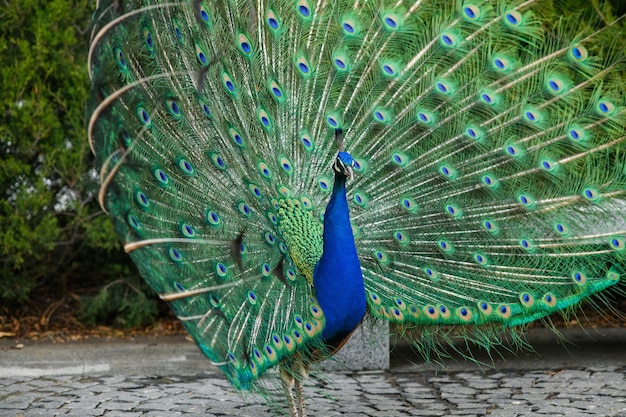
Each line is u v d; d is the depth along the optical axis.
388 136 12.50
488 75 12.23
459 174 12.47
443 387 14.54
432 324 12.37
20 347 17.53
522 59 12.30
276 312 11.18
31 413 12.93
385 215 12.56
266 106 12.02
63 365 16.02
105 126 8.94
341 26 12.25
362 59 12.37
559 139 12.19
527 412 12.95
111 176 8.73
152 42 10.51
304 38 12.29
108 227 18.84
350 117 12.48
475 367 15.85
